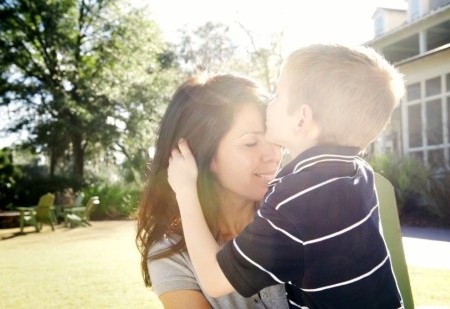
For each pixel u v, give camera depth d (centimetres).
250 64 3534
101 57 2891
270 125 170
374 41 2017
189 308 152
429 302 445
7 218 1795
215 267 150
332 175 151
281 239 142
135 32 2925
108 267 716
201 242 154
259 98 173
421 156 1592
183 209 160
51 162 2756
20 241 1198
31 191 2280
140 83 2895
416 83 1662
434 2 2102
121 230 1435
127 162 2361
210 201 172
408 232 1042
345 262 143
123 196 2038
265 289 167
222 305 161
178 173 166
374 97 162
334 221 144
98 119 2664
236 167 168
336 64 162
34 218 1486
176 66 4419
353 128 162
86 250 945
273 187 153
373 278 146
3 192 2178
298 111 165
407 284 226
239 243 146
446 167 1275
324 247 142
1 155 2208
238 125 168
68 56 2723
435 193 1176
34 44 2734
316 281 143
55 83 2759
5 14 2627
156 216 172
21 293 547
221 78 174
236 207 181
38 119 2678
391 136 1933
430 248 786
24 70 2698
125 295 524
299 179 148
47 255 887
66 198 2402
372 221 153
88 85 2720
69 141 2834
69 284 593
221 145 169
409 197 1295
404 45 2138
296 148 168
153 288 160
